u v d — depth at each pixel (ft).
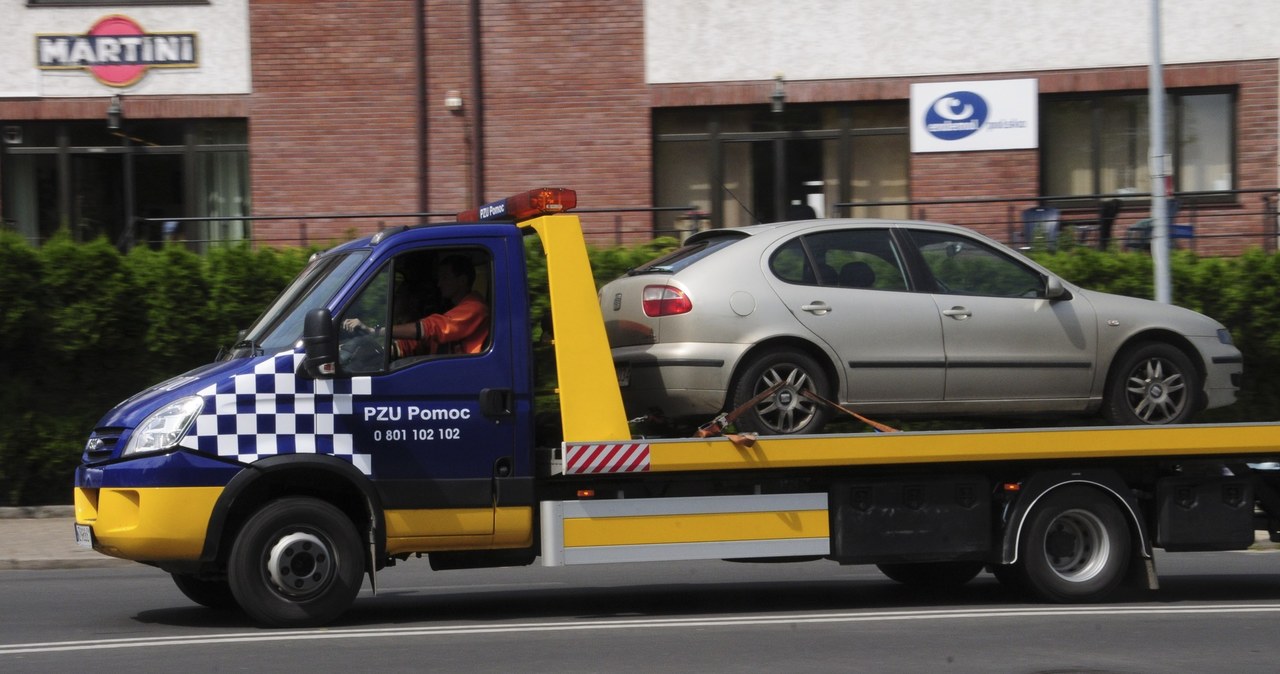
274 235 94.02
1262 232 87.04
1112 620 43.91
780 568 62.18
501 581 57.77
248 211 95.50
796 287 46.21
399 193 93.66
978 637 40.55
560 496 43.86
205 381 40.52
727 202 94.84
